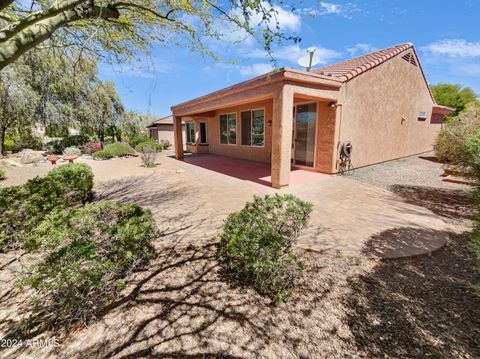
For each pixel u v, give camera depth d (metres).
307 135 8.84
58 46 3.46
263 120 11.16
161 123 24.94
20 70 11.82
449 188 6.48
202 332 1.98
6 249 3.42
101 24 3.21
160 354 1.79
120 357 1.78
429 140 13.42
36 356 1.80
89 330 2.02
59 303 2.00
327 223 4.18
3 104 12.24
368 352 1.78
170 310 2.22
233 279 2.65
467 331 1.92
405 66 10.15
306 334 1.95
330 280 2.62
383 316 2.11
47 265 2.01
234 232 2.76
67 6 1.85
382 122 9.57
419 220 4.31
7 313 2.25
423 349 1.78
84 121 16.11
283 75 5.76
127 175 9.11
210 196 6.04
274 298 2.31
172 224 4.25
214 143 15.59
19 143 17.33
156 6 3.06
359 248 3.29
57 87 13.66
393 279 2.62
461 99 19.30
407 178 7.64
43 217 3.64
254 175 8.52
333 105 7.63
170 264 2.95
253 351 1.81
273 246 2.43
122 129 19.41
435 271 2.77
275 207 3.09
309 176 7.95
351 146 8.14
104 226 2.58
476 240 2.21
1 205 3.55
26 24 1.85
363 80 8.27
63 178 4.99
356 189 6.42
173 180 8.07
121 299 2.35
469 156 2.56
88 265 2.10
